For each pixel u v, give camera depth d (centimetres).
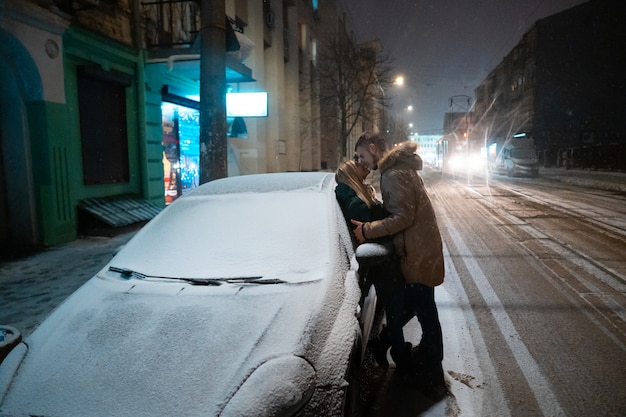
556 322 411
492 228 920
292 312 216
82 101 897
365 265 261
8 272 609
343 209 326
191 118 1374
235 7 1516
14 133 762
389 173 281
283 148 2044
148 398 176
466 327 404
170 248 282
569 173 3019
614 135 4053
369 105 2800
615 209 1159
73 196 846
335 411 187
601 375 313
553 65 4188
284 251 265
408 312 305
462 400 283
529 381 307
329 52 2641
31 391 188
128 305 234
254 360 188
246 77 1171
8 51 713
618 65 3994
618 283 520
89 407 176
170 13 1077
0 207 775
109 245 789
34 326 416
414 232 284
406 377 303
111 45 960
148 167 1097
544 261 631
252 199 315
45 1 736
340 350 205
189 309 224
